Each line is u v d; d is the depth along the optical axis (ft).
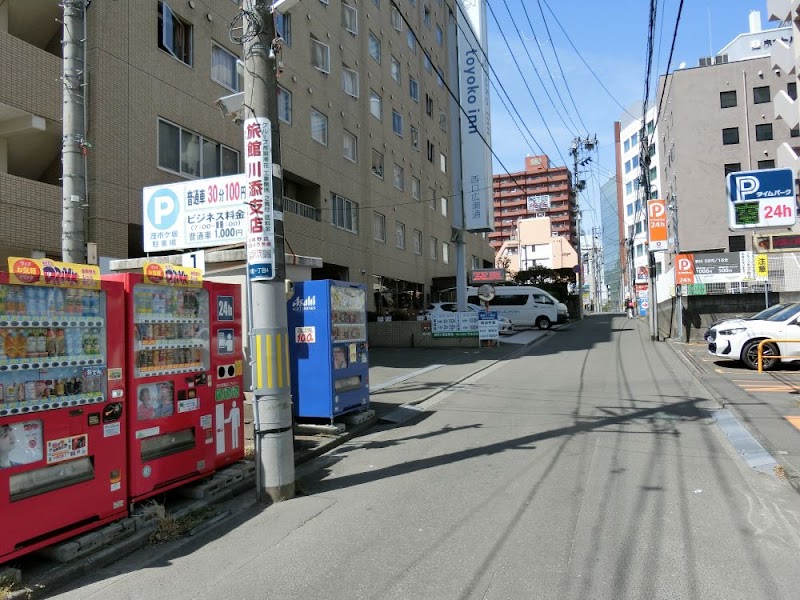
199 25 51.13
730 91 150.82
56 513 14.21
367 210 86.69
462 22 86.94
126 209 42.60
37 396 14.01
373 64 90.99
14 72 35.27
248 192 20.02
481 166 84.99
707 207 150.61
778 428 26.25
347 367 29.99
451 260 127.65
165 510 17.52
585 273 313.94
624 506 17.31
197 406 19.17
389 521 16.97
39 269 14.01
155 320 17.62
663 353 62.75
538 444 25.23
